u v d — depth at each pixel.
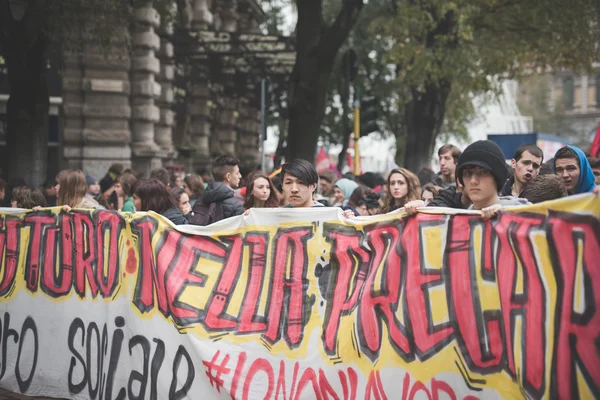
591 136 81.31
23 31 11.11
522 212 3.65
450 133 28.70
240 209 6.78
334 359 4.53
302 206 5.22
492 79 19.00
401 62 17.59
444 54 16.81
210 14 25.53
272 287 4.88
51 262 5.95
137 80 18.78
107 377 5.50
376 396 4.26
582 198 3.42
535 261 3.57
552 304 3.48
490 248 3.81
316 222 4.78
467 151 3.95
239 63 23.34
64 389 5.81
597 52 17.31
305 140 12.48
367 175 9.84
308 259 4.78
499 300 3.75
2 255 6.27
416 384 4.08
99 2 11.68
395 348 4.20
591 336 3.34
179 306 5.07
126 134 18.23
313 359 4.62
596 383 3.33
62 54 15.65
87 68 17.75
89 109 17.88
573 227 3.43
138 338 5.34
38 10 11.11
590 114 81.75
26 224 6.14
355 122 14.31
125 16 12.38
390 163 16.69
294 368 4.68
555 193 4.40
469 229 3.91
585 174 5.21
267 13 36.28
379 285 4.32
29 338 6.04
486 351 3.79
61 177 6.37
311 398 4.61
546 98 62.03
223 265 5.08
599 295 3.33
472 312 3.87
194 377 5.01
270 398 4.71
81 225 5.78
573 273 3.42
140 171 18.98
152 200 6.06
